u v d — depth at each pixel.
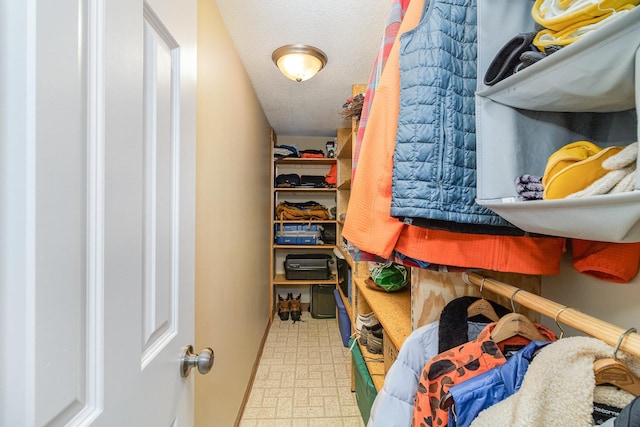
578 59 0.39
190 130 0.70
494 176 0.57
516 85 0.50
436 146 0.62
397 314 1.25
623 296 0.63
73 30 0.34
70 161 0.34
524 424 0.44
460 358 0.67
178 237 0.64
